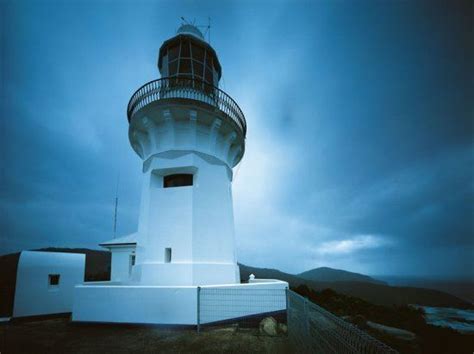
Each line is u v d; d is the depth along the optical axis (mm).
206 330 7887
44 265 10414
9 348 6457
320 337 4086
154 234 10758
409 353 11531
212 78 14172
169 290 8250
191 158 11258
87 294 8695
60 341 6969
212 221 11195
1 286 9945
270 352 6109
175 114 11578
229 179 13664
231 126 12625
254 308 8883
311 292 21250
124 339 7086
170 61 13609
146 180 11938
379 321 15914
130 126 12547
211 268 10312
